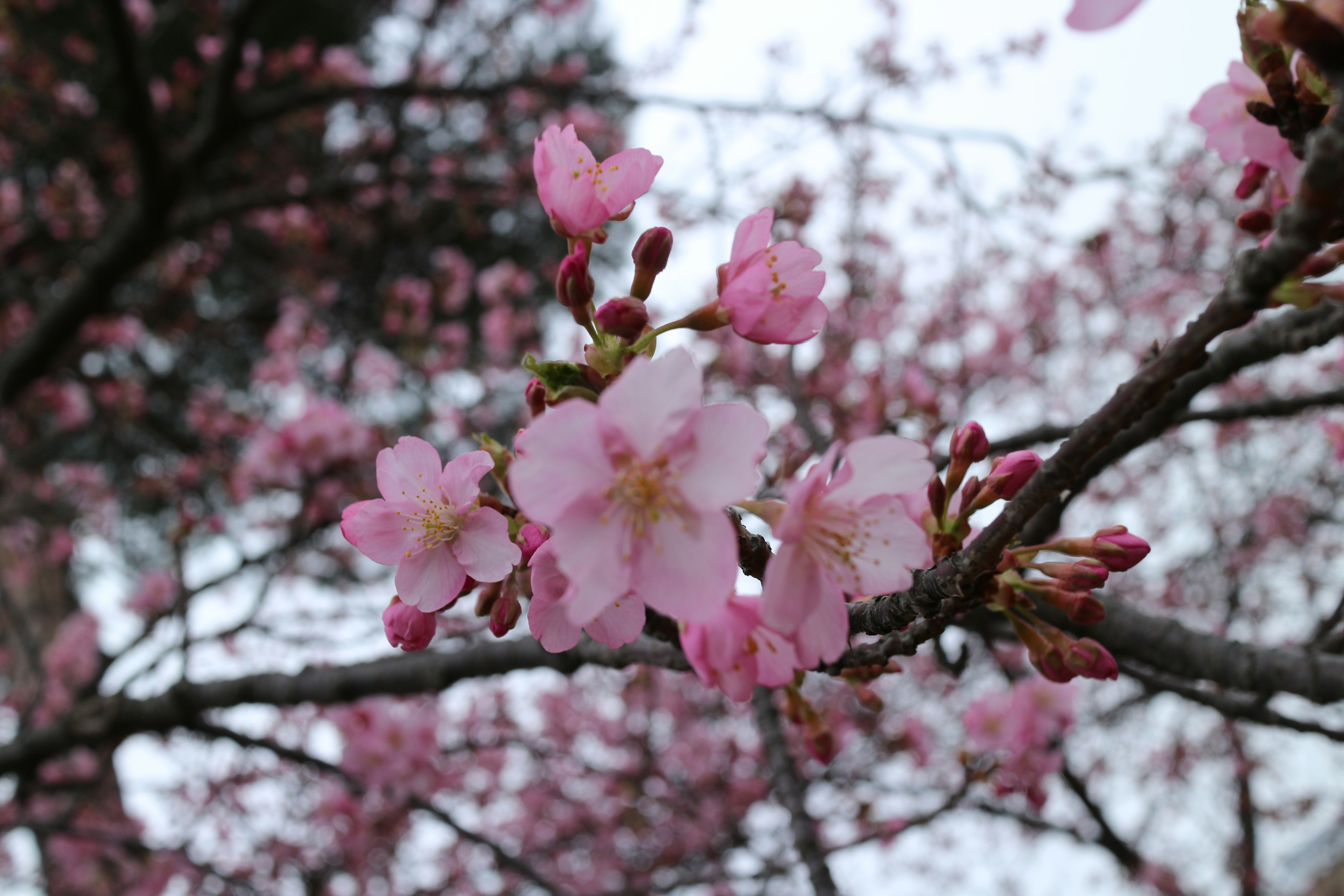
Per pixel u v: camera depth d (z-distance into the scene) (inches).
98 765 240.4
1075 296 333.4
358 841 195.0
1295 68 46.3
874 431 145.9
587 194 49.6
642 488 38.2
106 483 345.7
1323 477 278.1
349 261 342.0
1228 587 268.7
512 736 260.4
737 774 263.3
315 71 340.5
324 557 252.2
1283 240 28.1
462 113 348.2
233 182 343.0
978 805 179.9
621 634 47.1
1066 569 48.8
